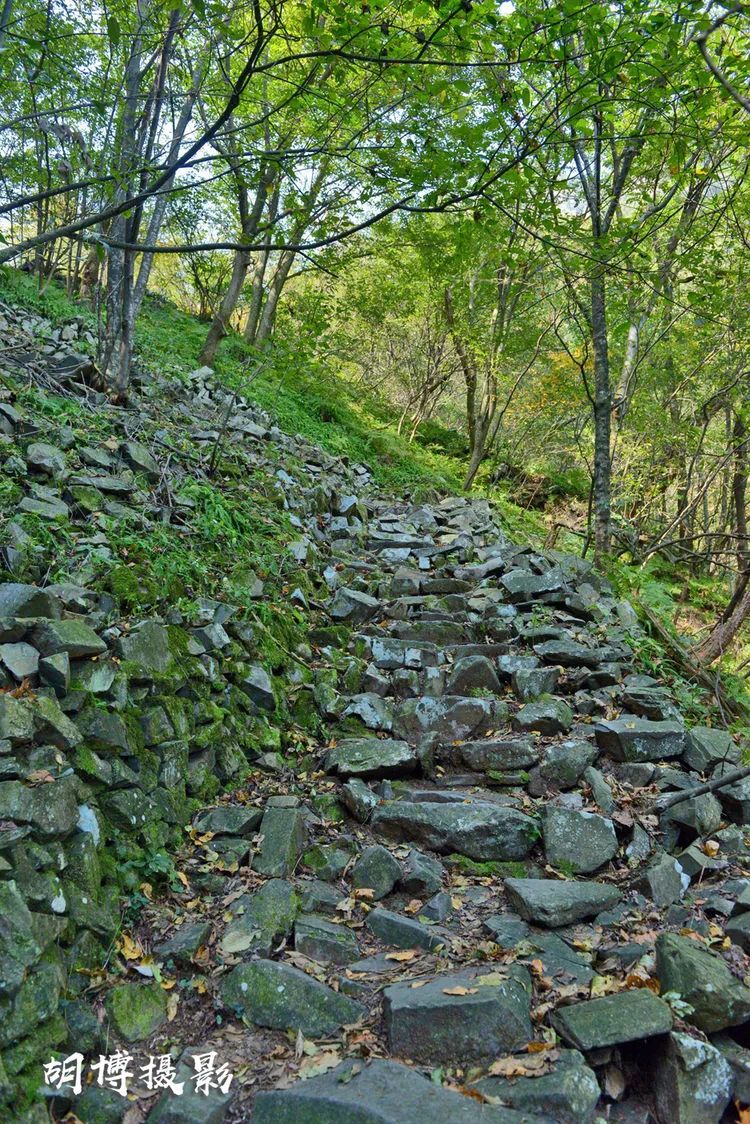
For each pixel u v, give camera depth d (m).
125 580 4.45
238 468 7.69
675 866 3.80
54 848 2.92
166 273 18.22
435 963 3.23
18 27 4.92
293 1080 2.65
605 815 4.16
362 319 16.34
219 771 4.25
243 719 4.63
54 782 2.97
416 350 21.28
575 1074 2.56
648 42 3.84
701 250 7.29
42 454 5.18
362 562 7.66
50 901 2.76
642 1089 2.77
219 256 14.45
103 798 3.35
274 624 5.53
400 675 5.53
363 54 3.67
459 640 6.28
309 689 5.18
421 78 3.72
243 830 3.88
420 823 4.08
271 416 11.68
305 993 2.96
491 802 4.34
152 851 3.46
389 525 9.16
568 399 15.49
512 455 18.69
